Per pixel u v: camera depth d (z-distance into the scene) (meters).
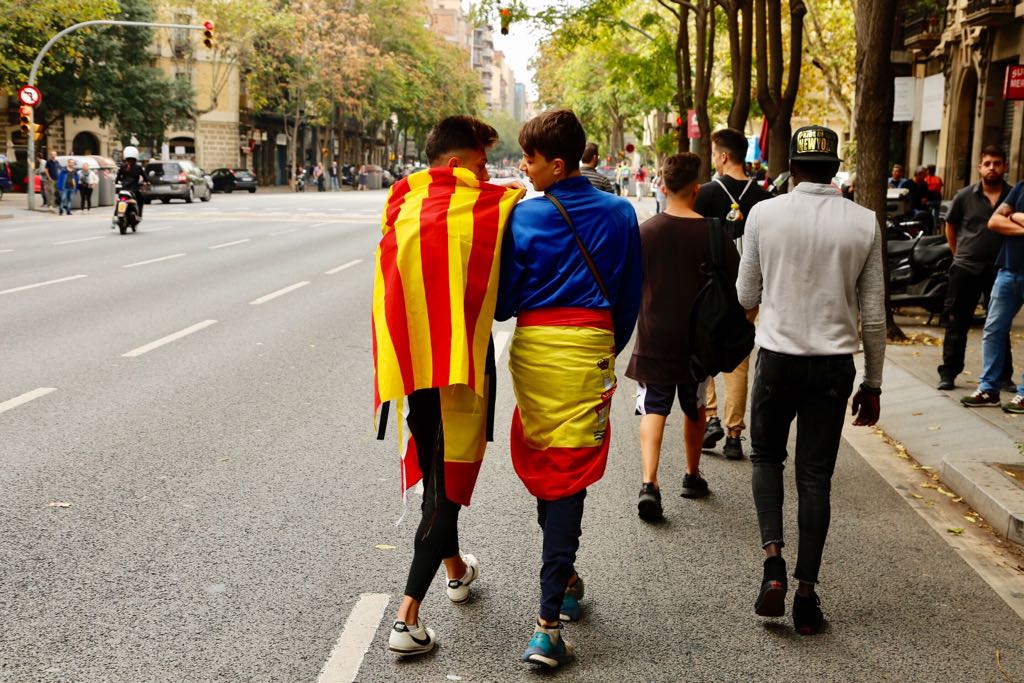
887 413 8.32
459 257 3.69
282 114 78.56
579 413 3.85
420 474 3.99
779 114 21.17
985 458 6.66
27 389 8.05
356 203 48.38
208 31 37.19
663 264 5.44
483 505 5.66
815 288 4.26
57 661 3.67
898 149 35.12
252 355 9.84
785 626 4.22
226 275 16.75
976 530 5.57
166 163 44.47
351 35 76.50
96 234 24.98
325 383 8.65
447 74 94.44
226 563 4.64
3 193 47.62
